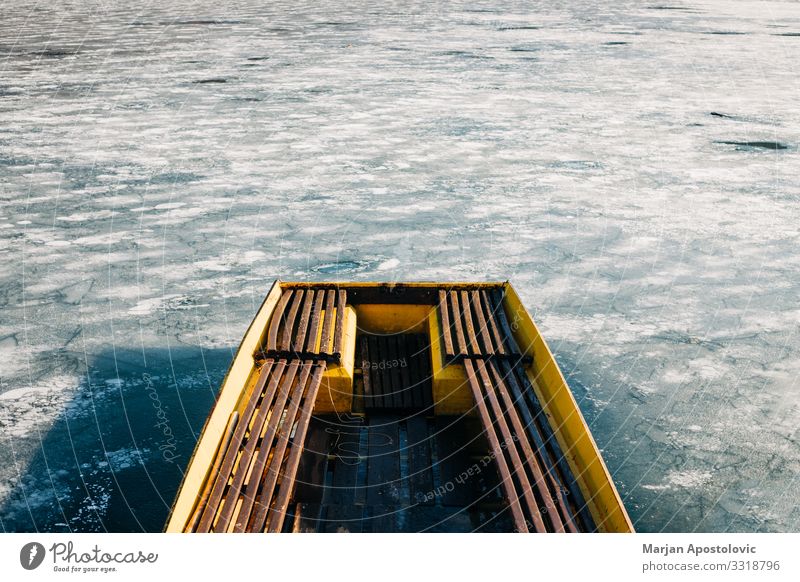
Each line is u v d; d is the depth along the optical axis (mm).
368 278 5809
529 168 9336
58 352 4551
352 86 15102
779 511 3158
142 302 5328
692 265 6133
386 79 15914
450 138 10945
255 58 18531
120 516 3111
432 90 14789
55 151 9930
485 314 3678
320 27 24766
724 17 28422
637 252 6434
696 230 7023
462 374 3207
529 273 5945
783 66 17719
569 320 5051
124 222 7184
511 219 7363
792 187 8492
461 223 7230
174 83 15234
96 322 4984
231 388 2871
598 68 17375
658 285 5695
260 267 6055
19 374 4281
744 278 5844
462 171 9188
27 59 17906
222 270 5980
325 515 2645
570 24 25844
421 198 8070
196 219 7297
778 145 10461
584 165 9477
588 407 3955
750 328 4938
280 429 2740
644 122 12023
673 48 20516
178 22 25844
